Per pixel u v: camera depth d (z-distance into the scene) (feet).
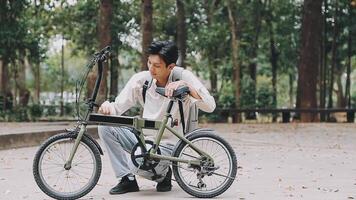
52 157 15.11
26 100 83.66
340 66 95.71
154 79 15.90
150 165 15.46
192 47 83.41
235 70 73.51
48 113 81.82
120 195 15.96
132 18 78.89
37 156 14.98
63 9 78.38
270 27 82.58
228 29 79.10
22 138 32.73
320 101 80.38
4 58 70.23
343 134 45.91
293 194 16.49
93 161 15.30
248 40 80.79
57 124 48.52
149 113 15.84
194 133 15.61
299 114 70.23
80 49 82.99
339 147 34.47
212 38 79.46
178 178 15.52
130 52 84.89
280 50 84.84
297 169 22.94
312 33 67.10
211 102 15.66
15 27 68.90
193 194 15.57
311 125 57.36
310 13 67.21
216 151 15.70
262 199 15.57
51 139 15.07
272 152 30.81
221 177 15.74
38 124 48.47
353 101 100.07
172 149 16.12
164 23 84.99
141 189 17.07
